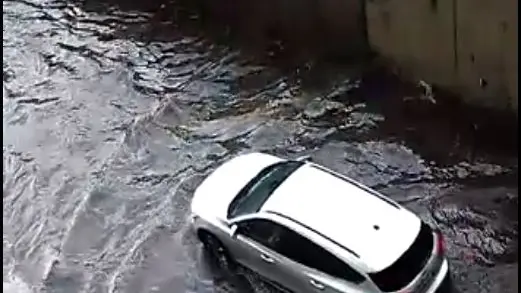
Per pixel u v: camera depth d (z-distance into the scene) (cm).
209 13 1477
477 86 1158
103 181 1124
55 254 1013
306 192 902
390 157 1126
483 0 1078
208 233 945
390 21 1222
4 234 1048
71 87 1338
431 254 850
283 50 1360
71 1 1579
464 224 1012
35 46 1455
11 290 963
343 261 829
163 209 1068
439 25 1152
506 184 1059
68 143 1209
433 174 1090
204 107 1262
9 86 1348
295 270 866
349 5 1270
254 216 887
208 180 984
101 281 970
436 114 1183
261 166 990
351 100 1235
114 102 1293
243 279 944
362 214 870
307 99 1252
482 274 941
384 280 817
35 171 1153
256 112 1238
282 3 1359
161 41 1432
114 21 1504
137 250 1008
